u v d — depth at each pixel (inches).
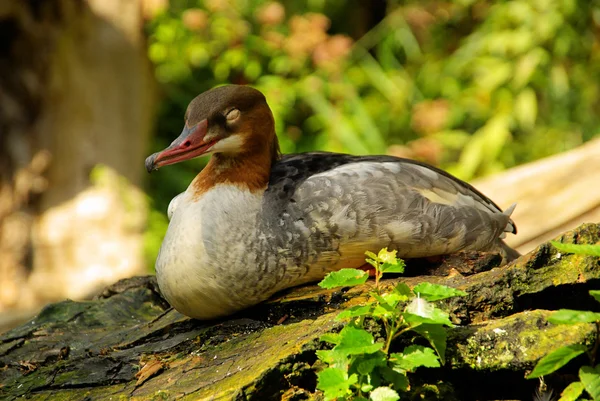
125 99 530.9
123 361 223.5
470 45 572.4
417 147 529.3
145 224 525.7
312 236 218.4
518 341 183.3
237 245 218.4
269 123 233.8
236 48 560.1
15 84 502.0
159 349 226.2
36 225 510.6
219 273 218.4
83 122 517.0
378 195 219.3
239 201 222.5
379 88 588.4
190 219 222.1
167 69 562.9
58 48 506.3
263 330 215.6
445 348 179.9
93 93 518.9
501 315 197.2
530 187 377.1
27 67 502.3
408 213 220.1
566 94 551.8
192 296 221.9
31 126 510.0
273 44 555.2
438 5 608.1
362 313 177.9
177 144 225.9
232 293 220.5
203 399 188.1
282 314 223.8
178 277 221.0
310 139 580.1
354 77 584.7
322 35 554.3
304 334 197.9
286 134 571.8
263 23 566.9
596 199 364.8
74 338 248.7
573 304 198.7
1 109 503.5
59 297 498.3
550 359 167.9
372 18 666.2
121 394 206.1
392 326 176.4
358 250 220.8
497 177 387.5
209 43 561.9
